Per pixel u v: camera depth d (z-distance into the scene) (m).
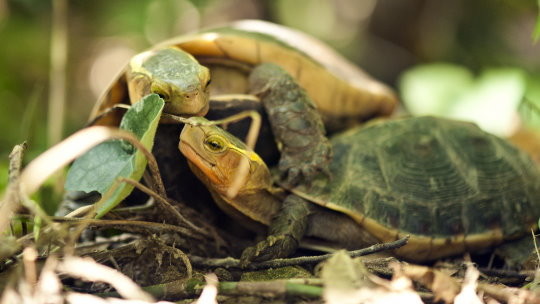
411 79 2.37
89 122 1.94
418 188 1.94
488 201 1.94
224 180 1.91
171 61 1.92
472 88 2.25
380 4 3.18
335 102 1.99
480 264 1.96
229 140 1.91
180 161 1.94
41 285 1.85
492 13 3.14
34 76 2.70
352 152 1.95
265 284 1.86
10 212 1.86
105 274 1.86
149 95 1.89
